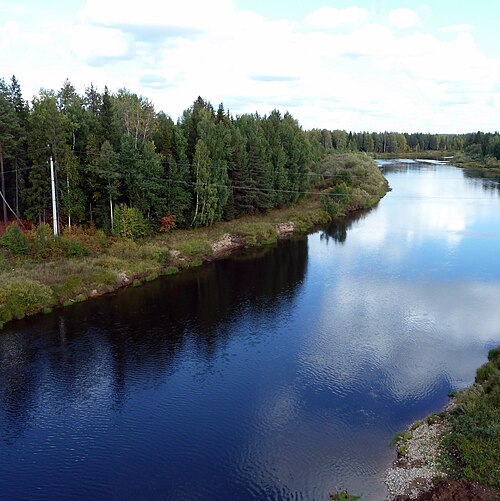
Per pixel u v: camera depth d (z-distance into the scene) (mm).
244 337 35594
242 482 21047
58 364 31594
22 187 53844
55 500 20328
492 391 25297
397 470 21234
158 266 51438
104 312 40219
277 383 29234
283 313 40031
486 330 35969
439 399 27031
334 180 102812
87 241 50688
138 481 21297
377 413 25891
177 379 29922
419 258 55875
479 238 64688
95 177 53594
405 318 38469
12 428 25188
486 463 20500
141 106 68062
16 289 38812
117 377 30156
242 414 26125
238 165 70125
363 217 82938
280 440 23828
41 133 50719
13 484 21281
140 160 55281
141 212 56312
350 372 30281
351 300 42750
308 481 20953
